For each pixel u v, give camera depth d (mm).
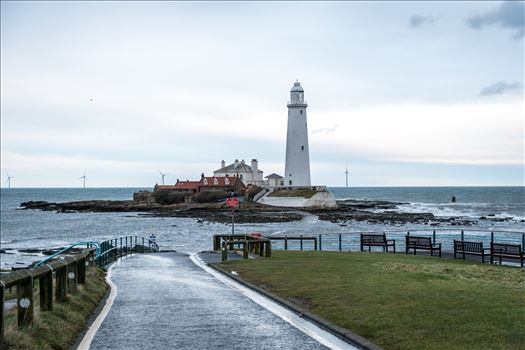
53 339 10055
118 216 122938
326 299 14047
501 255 24781
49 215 131500
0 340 8766
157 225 96812
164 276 21078
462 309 12109
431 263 23719
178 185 153875
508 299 13211
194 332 11391
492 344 9430
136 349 10094
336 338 10805
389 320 11367
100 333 11336
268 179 152500
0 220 114875
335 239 58594
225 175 152000
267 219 100500
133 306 14344
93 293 15211
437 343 9656
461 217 109750
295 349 10039
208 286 18047
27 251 60406
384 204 172375
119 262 28578
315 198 123188
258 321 12430
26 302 10125
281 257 27438
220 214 114125
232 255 30484
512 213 127500
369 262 23500
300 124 120688
